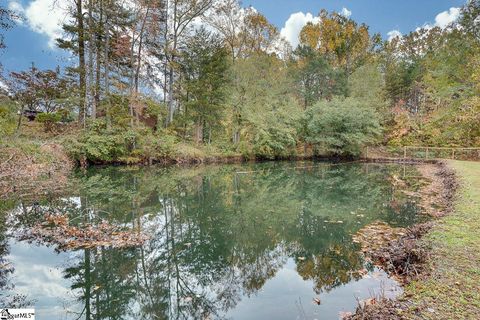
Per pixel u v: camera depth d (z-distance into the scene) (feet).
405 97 100.37
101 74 57.57
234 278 13.48
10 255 14.60
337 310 10.08
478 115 52.90
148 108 64.90
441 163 56.08
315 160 79.51
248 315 10.30
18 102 51.03
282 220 22.57
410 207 24.81
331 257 15.08
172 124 66.69
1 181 30.78
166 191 33.42
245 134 72.43
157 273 13.85
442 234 13.91
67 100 50.39
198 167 58.44
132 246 16.42
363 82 88.74
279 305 10.81
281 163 71.00
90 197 28.27
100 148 48.93
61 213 22.20
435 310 7.96
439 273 10.11
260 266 14.66
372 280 11.85
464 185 27.17
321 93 93.25
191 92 66.74
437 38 102.78
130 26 59.06
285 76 86.28
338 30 107.24
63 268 13.56
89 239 17.03
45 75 56.29
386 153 83.20
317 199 30.45
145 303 11.35
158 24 64.44
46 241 16.52
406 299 8.83
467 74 58.08
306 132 80.59
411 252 12.29
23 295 11.34
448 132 67.15
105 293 11.90
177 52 66.28
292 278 13.12
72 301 11.18
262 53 92.02
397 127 86.02
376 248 15.33
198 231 19.93
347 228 19.97
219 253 16.39
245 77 69.31
